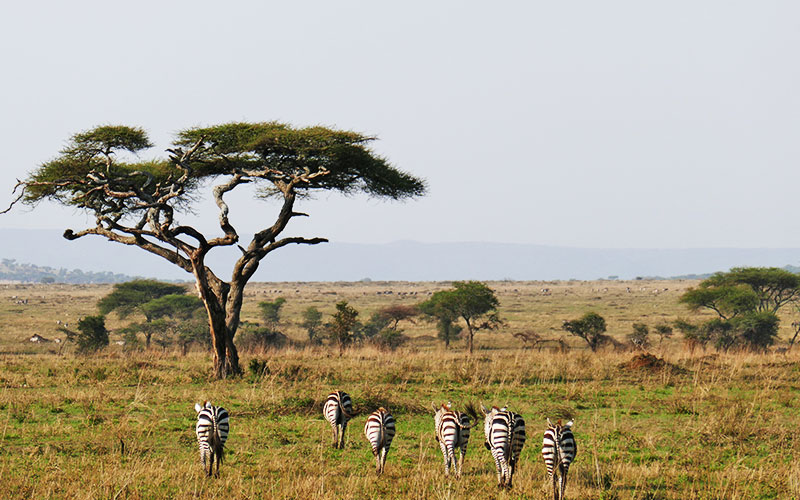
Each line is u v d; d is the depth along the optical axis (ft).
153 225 364.79
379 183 399.65
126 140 371.35
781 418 250.98
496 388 312.91
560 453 153.07
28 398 273.95
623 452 202.80
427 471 177.47
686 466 189.16
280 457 193.06
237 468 181.88
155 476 169.99
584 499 156.56
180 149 361.71
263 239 369.09
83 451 197.67
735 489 162.09
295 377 346.13
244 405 266.77
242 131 366.63
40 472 173.27
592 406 276.41
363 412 255.29
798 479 171.12
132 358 451.12
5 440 209.36
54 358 465.88
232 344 360.07
